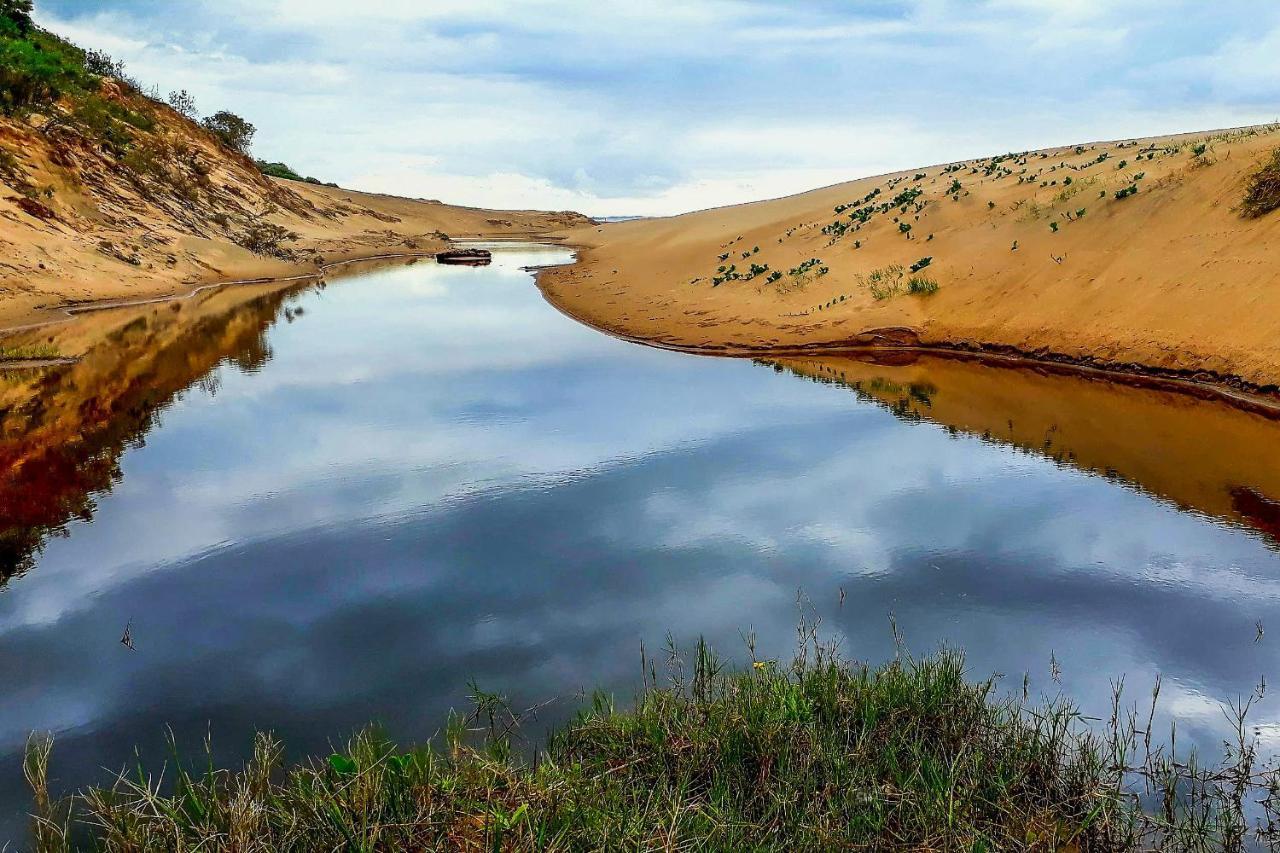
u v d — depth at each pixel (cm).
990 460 978
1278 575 665
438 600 638
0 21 3903
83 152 3250
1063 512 808
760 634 575
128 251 2842
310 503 854
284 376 1480
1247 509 806
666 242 4100
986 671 521
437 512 828
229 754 446
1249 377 1210
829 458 997
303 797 351
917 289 1906
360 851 322
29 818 393
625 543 747
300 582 673
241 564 709
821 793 374
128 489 892
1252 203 1520
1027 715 462
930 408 1237
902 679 451
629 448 1045
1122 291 1555
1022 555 709
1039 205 2080
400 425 1156
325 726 473
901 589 648
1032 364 1538
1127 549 719
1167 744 439
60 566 703
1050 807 369
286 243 4456
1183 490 861
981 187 2489
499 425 1155
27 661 553
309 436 1099
